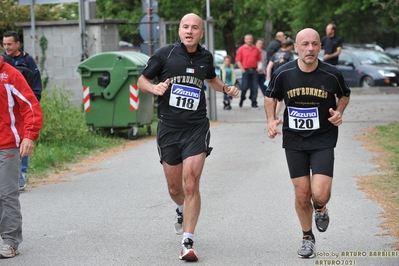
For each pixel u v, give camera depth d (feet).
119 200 38.91
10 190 28.14
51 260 27.78
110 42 76.54
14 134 28.07
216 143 59.57
